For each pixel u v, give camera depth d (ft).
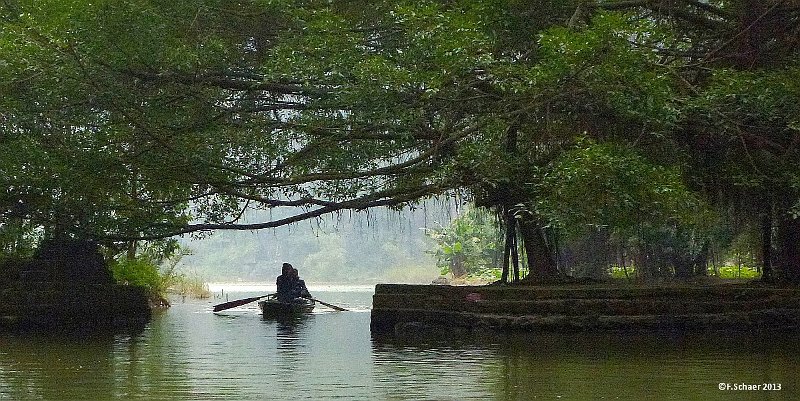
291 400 25.76
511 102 44.55
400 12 42.39
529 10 46.83
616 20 39.04
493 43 43.83
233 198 59.62
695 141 49.62
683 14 51.57
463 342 44.70
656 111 41.83
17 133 51.98
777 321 47.96
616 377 30.63
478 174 47.34
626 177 38.37
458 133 47.01
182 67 49.21
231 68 53.78
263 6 49.70
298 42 47.57
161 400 25.85
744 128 47.03
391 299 53.06
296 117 54.70
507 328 47.65
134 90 51.16
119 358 37.65
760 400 25.59
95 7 44.45
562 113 47.39
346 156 56.49
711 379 30.04
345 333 52.95
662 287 47.57
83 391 27.68
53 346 43.11
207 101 52.08
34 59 46.26
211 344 44.75
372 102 44.88
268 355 38.96
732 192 52.95
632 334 46.39
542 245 54.49
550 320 47.01
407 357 37.63
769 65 48.60
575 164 38.70
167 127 51.85
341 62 44.86
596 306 46.78
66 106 50.78
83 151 51.37
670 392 27.14
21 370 33.24
